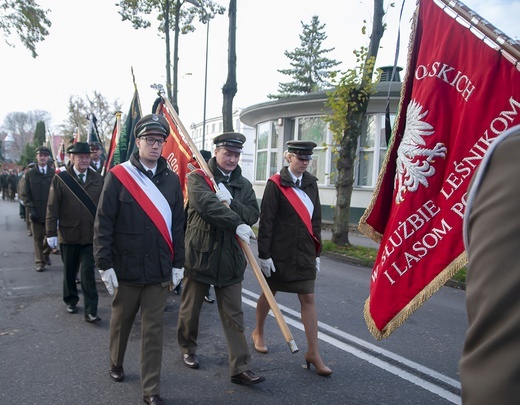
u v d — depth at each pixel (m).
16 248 10.26
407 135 2.73
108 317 5.48
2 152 70.94
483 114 2.47
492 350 0.84
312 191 4.22
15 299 6.17
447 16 2.67
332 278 8.20
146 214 3.50
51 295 6.40
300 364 4.21
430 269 2.52
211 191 3.77
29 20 14.03
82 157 5.62
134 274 3.45
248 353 3.80
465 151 2.51
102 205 3.45
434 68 2.67
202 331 5.09
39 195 7.85
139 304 3.60
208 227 3.79
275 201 4.08
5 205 26.00
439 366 4.24
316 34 48.84
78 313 5.60
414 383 3.86
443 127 2.62
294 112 17.23
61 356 4.29
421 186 2.62
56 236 5.56
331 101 10.82
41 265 7.92
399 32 2.93
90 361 4.18
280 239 4.05
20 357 4.25
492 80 2.46
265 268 4.07
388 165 2.93
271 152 18.59
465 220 1.01
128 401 3.46
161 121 3.62
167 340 4.81
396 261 2.62
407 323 5.57
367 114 15.29
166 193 3.63
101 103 35.34
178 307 6.00
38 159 7.94
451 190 2.53
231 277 3.77
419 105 2.70
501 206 0.89
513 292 0.82
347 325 5.39
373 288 2.70
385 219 2.96
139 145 3.62
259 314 4.43
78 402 3.43
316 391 3.68
